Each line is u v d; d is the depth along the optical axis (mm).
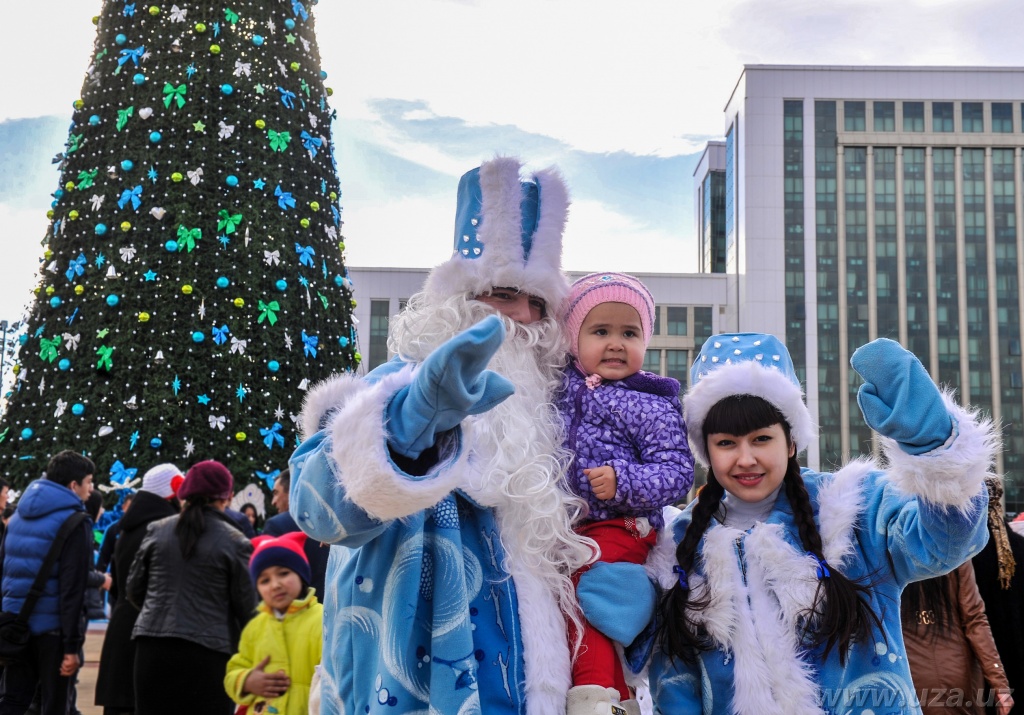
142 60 10898
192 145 10672
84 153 10875
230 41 10977
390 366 2047
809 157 71188
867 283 69812
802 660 2066
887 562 2129
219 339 10180
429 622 1842
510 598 1896
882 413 1863
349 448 1563
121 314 10281
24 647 5035
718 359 2453
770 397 2244
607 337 2234
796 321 69062
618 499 2066
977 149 71312
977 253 70375
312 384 10586
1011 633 3809
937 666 3500
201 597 4617
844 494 2205
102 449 9938
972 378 68812
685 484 2098
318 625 3918
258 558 3926
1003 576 3834
